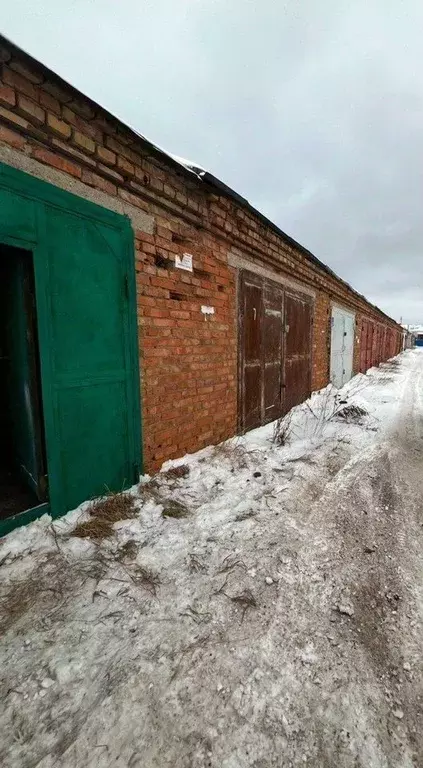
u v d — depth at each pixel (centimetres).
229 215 386
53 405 226
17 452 279
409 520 263
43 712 121
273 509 265
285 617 166
